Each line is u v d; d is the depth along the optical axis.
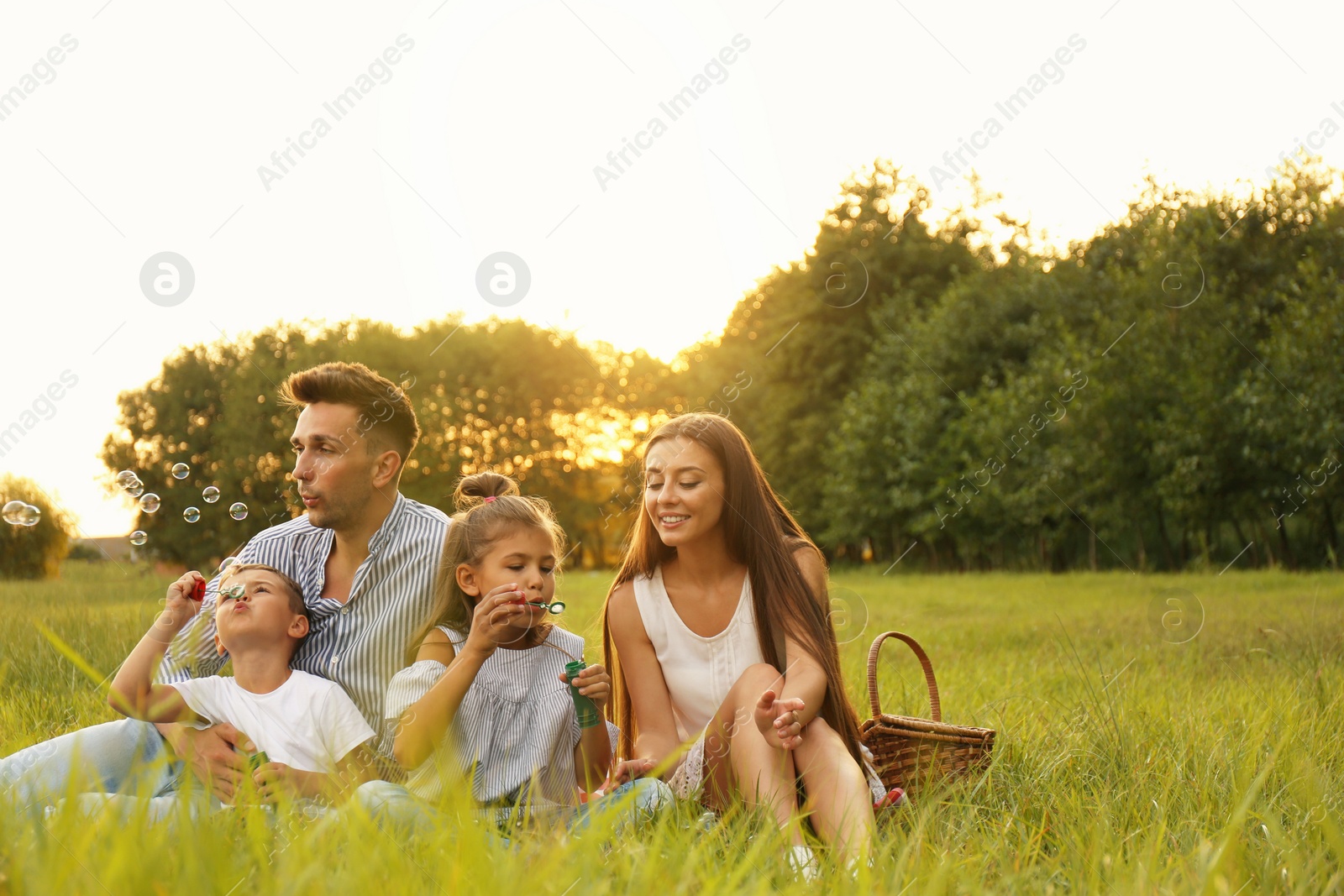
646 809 2.81
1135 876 2.16
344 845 1.97
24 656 5.68
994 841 2.58
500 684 3.39
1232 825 2.19
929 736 3.57
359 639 3.53
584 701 3.28
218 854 1.73
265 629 3.29
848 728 3.43
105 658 5.60
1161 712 4.46
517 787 3.23
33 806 2.07
